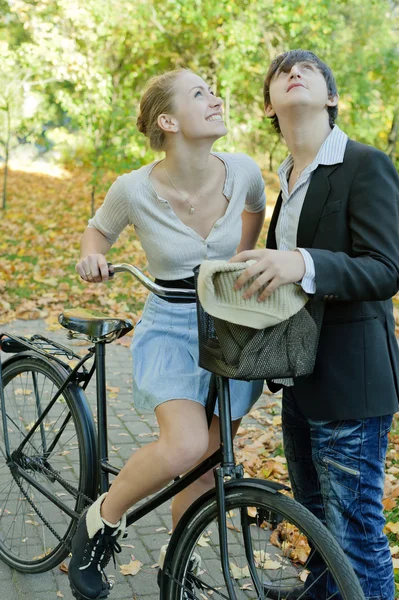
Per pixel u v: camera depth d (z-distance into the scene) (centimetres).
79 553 215
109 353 574
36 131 1386
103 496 214
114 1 991
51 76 1166
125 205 218
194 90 204
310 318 172
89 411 246
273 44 1084
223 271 164
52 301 715
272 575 255
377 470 194
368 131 1059
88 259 210
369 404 187
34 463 263
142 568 270
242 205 222
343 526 196
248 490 181
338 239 186
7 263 835
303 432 220
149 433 408
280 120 200
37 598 247
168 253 213
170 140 209
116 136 1027
